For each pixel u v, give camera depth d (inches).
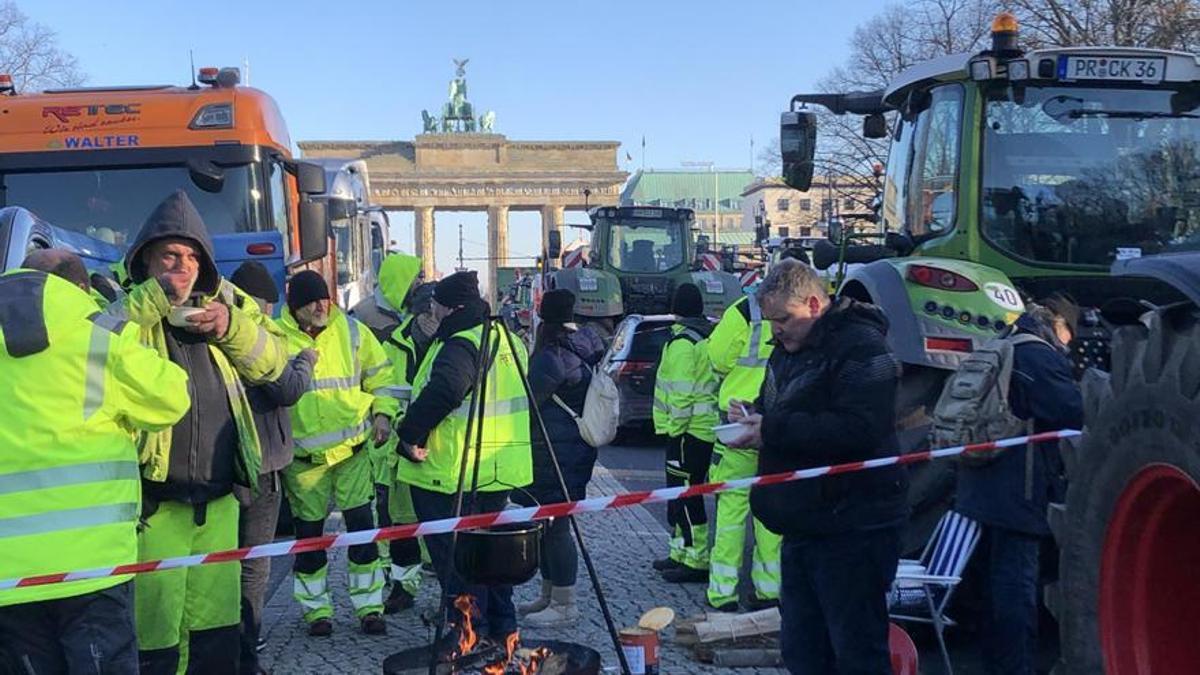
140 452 169.9
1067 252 256.7
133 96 387.9
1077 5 991.6
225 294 181.5
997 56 253.1
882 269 242.7
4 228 252.7
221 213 381.1
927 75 272.7
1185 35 881.5
